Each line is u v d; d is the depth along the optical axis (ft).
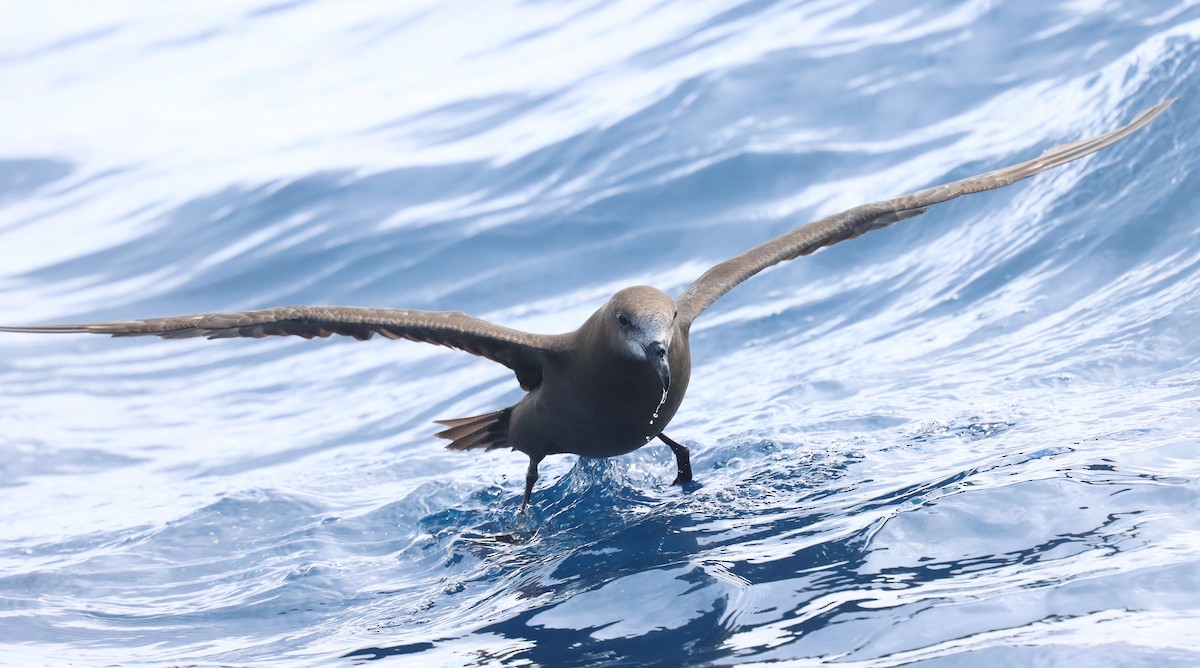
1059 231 44.37
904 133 56.54
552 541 29.94
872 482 28.96
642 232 55.42
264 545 33.40
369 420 46.52
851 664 19.70
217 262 64.54
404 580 29.27
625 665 21.44
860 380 37.99
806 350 43.16
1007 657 18.89
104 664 26.03
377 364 52.75
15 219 78.79
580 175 61.82
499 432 34.88
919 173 52.29
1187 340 34.19
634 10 84.89
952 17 64.49
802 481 30.12
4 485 45.01
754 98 62.85
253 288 60.80
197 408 50.98
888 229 49.88
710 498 30.25
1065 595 20.65
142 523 36.76
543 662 22.18
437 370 50.70
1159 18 56.49
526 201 61.00
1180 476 24.71
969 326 40.60
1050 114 52.90
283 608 28.48
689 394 41.88
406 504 34.96
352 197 66.95
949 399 34.12
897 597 21.88
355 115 81.15
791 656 20.47
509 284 54.75
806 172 55.72
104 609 30.09
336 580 29.78
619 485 33.27
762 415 36.81
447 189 65.31
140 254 68.28
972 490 25.79
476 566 29.19
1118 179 45.42
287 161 75.10
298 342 56.70
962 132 54.80
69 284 66.74
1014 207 47.21
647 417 30.01
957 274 45.03
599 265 54.19
